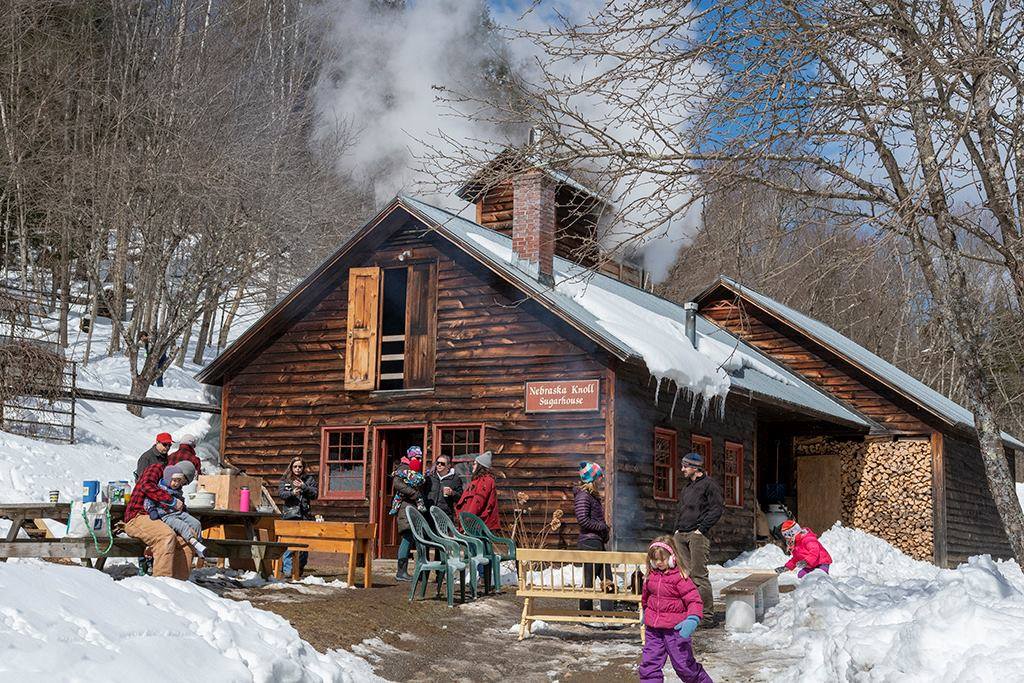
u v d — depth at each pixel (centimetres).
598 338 1872
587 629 1234
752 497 2456
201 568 1354
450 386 2050
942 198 1034
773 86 948
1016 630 718
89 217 3606
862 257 962
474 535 1425
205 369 2211
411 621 1168
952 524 2772
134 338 3631
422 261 2116
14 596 652
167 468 1207
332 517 2097
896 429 2773
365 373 2091
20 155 3572
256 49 5056
